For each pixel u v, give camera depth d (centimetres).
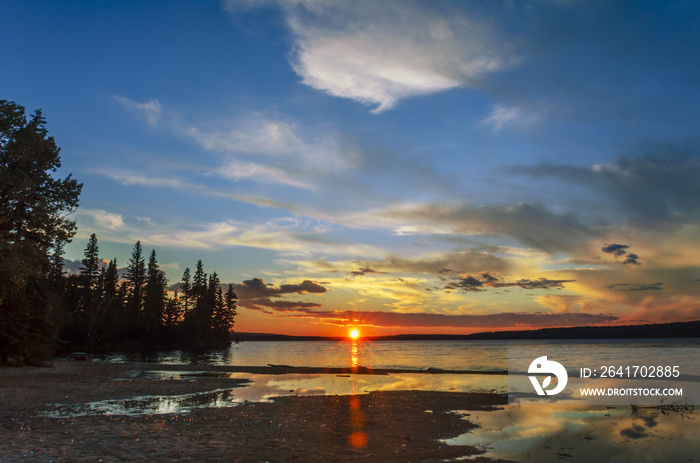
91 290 8438
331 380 3025
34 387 2172
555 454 991
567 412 1620
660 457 971
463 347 14825
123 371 3591
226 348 11788
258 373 3628
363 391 2336
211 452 942
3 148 2348
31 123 2494
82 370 3519
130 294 9300
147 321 9062
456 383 2825
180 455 906
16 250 2348
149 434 1118
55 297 6662
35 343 3578
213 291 11562
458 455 973
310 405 1739
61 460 844
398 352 10581
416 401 1900
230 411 1553
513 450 1027
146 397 1945
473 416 1527
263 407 1667
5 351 3319
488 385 2675
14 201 2345
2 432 1117
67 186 2588
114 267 9462
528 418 1488
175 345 9431
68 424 1247
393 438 1148
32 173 2417
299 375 3459
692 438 1166
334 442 1087
